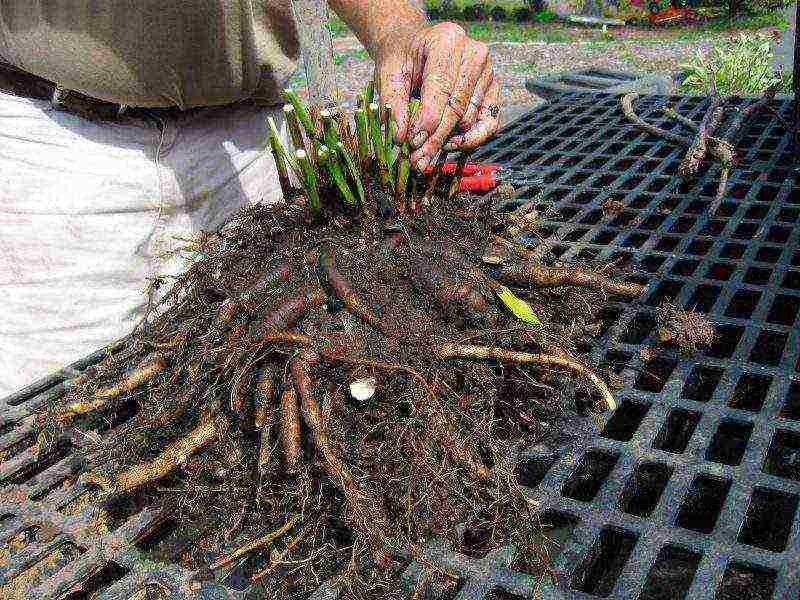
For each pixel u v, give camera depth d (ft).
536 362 3.48
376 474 3.12
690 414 3.60
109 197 5.58
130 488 3.36
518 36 45.44
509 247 4.18
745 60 16.31
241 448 3.34
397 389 3.27
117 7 4.63
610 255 5.07
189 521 3.28
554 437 3.51
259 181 6.54
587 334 4.26
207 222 6.23
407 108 3.93
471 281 3.62
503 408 3.62
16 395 4.24
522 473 3.51
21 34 4.81
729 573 3.19
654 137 7.30
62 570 3.01
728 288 4.57
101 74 4.88
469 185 5.74
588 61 35.42
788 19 45.01
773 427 3.37
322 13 9.36
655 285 4.66
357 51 37.91
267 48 5.55
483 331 3.54
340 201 3.92
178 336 3.79
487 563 2.84
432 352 3.39
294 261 3.74
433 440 3.14
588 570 3.26
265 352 3.37
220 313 3.61
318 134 3.87
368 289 3.55
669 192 6.02
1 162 5.20
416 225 3.91
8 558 3.08
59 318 5.69
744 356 3.92
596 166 6.73
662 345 4.11
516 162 6.98
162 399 3.61
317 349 3.31
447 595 2.86
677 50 37.52
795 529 2.79
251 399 3.36
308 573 2.96
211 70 5.11
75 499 3.48
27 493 3.51
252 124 6.24
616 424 3.90
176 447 3.38
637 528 2.89
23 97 5.29
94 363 4.45
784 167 6.31
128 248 5.80
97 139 5.46
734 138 7.13
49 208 5.39
